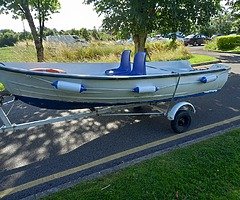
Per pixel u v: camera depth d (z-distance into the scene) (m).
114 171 3.37
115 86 4.12
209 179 3.15
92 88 3.98
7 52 18.23
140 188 2.97
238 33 25.61
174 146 4.11
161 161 3.54
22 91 3.91
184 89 4.84
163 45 17.30
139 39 11.32
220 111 5.81
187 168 3.35
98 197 2.83
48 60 13.20
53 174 3.45
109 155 3.92
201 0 9.88
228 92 7.48
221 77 5.33
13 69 3.60
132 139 4.47
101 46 15.73
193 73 4.80
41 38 11.77
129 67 5.45
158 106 5.04
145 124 5.14
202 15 10.09
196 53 20.25
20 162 3.76
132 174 3.24
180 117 4.61
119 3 9.79
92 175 3.33
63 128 4.96
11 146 4.23
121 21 9.87
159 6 9.77
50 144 4.31
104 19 10.25
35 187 3.18
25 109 6.10
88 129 4.92
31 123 3.95
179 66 6.41
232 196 2.87
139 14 9.34
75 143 4.35
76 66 5.48
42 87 3.81
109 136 4.61
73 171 3.50
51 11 11.78
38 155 3.95
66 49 14.43
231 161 3.52
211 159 3.56
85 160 3.79
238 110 5.88
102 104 4.33
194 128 4.86
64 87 3.71
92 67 5.70
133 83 4.23
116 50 15.44
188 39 33.00
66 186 3.13
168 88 4.62
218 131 4.62
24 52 14.52
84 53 14.71
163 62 6.30
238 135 4.31
